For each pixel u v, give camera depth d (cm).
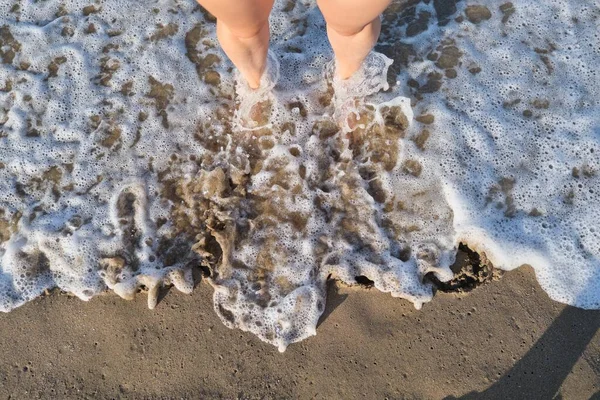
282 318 196
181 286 201
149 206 215
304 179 215
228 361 193
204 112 228
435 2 246
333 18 147
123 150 224
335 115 221
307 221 209
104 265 205
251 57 183
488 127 221
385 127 220
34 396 191
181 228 212
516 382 186
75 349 197
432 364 189
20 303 203
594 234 203
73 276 205
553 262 200
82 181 220
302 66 234
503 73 230
